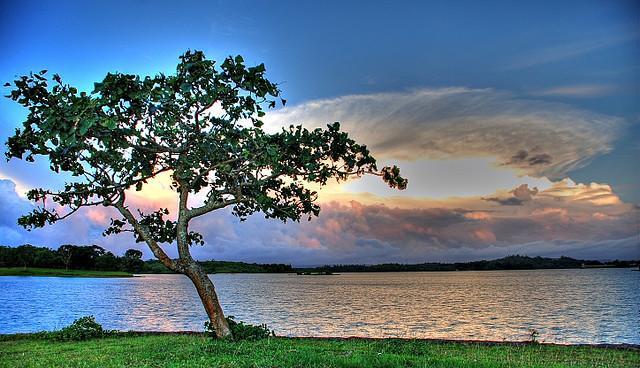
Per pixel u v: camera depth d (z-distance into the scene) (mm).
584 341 25984
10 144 15453
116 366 11797
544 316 41656
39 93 14172
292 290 103750
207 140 16000
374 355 13031
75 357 14016
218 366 11195
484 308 50969
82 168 16266
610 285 113062
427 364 12000
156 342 17266
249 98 16031
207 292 15812
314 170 15977
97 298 66688
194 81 15289
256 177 16250
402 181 16531
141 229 15969
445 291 93938
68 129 12984
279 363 11414
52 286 99250
